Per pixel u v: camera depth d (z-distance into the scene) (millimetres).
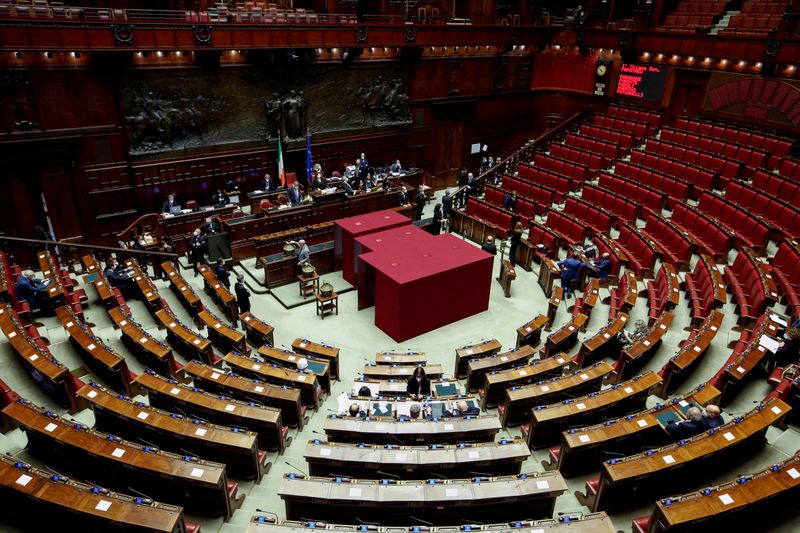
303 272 16766
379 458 8242
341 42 20625
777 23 20453
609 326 12375
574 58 27094
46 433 7980
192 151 19578
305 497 7398
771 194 16672
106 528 6816
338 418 9289
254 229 19156
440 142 26422
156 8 19875
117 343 12508
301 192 21250
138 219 18484
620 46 24125
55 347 11750
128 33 16281
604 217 18484
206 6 20734
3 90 15656
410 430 9102
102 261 17656
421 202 22172
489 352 12727
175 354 12727
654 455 7695
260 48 18875
